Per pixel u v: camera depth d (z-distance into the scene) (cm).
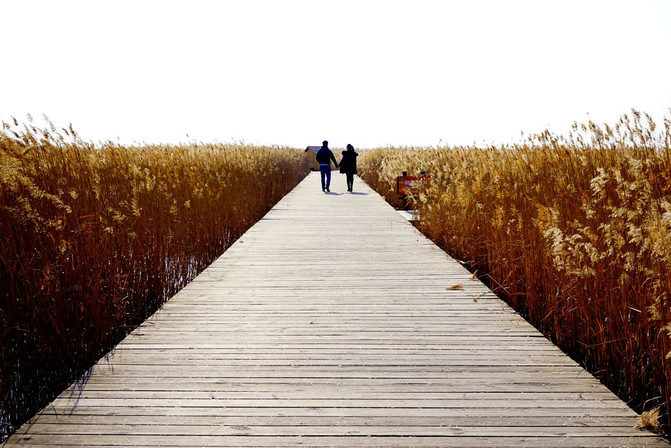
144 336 415
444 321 452
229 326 440
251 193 1284
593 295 398
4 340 353
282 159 2177
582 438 259
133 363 358
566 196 510
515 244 555
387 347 389
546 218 443
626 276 353
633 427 270
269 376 336
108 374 339
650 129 503
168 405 295
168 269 648
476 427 270
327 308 492
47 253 409
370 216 1223
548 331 469
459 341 401
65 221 444
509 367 350
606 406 293
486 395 308
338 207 1423
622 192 412
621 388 362
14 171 404
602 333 370
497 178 665
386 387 319
